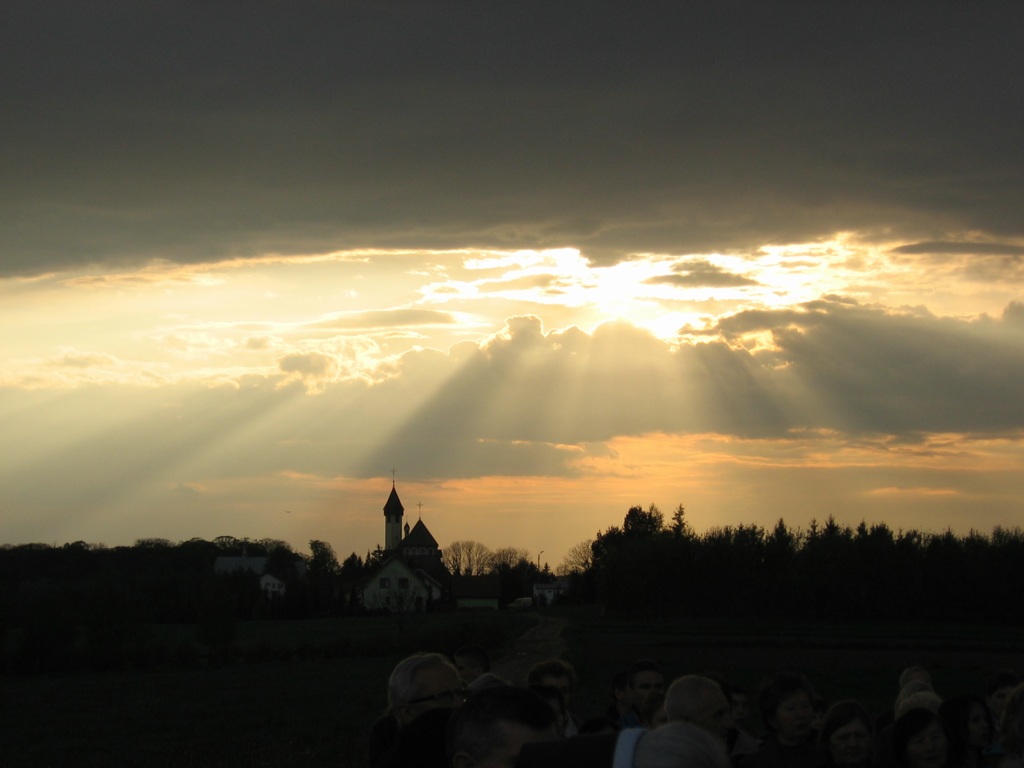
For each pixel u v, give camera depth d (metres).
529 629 85.75
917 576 89.00
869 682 42.56
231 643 56.84
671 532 114.44
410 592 125.94
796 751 6.72
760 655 55.25
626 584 103.50
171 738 28.31
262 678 46.38
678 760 2.45
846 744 6.52
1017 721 5.66
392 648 57.78
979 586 86.19
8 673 51.12
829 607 93.38
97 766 23.84
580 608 134.50
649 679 8.00
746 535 103.25
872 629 77.44
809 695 6.76
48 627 51.16
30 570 96.81
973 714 7.21
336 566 181.88
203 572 113.81
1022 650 58.25
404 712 5.27
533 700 3.55
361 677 45.72
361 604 119.06
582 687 37.06
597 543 147.62
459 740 3.53
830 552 95.00
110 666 52.69
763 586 98.56
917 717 6.53
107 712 34.69
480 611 129.50
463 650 7.95
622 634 74.50
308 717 31.77
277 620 104.88
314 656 56.56
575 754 2.56
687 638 68.19
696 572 101.00
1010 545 85.25
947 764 7.18
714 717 5.71
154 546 135.38
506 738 3.44
